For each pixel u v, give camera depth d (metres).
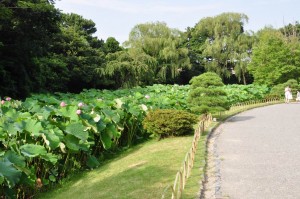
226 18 45.53
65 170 9.41
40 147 8.16
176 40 43.66
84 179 9.03
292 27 54.72
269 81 37.94
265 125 15.70
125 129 13.03
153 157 9.85
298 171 7.98
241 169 8.23
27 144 8.17
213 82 17.81
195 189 6.65
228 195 6.45
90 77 33.91
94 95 23.23
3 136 8.28
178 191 6.01
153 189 6.98
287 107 25.98
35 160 8.53
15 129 8.39
